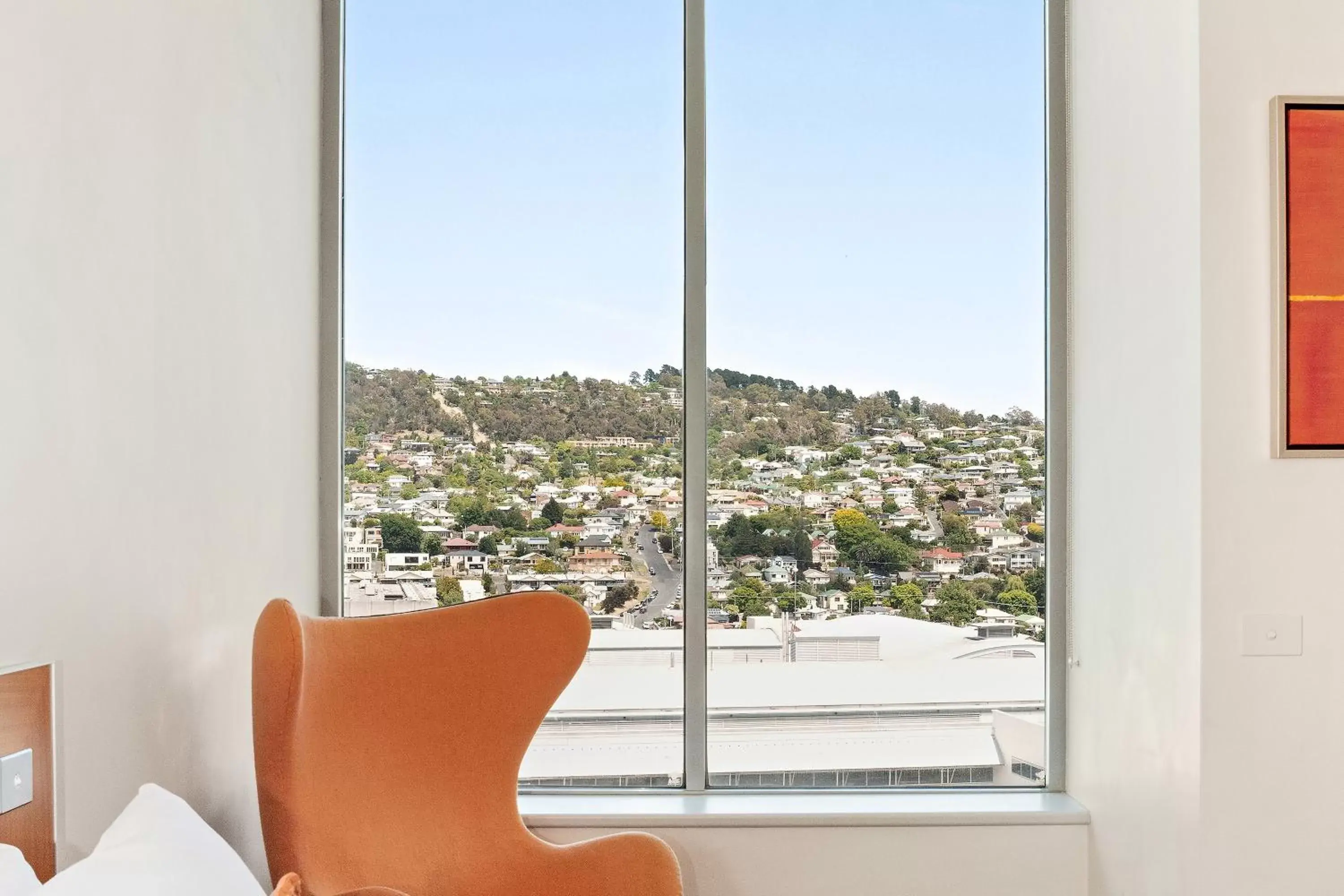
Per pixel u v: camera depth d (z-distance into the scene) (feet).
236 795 5.34
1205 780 5.10
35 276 3.53
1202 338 5.09
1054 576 6.76
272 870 4.44
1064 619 6.77
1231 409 5.10
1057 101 6.81
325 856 4.68
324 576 6.77
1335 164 5.08
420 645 5.32
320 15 6.76
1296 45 5.11
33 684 3.42
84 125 3.85
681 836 6.25
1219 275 5.10
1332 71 5.11
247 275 5.49
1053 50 6.81
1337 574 5.10
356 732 5.02
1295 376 5.06
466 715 5.32
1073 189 6.69
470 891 5.12
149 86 4.37
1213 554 5.10
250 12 5.52
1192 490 5.18
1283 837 5.10
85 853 3.84
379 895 4.23
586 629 5.56
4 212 3.35
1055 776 6.75
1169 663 5.40
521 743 5.44
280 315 6.01
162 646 4.48
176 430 4.62
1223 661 5.10
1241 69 5.11
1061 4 6.82
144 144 4.32
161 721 4.47
